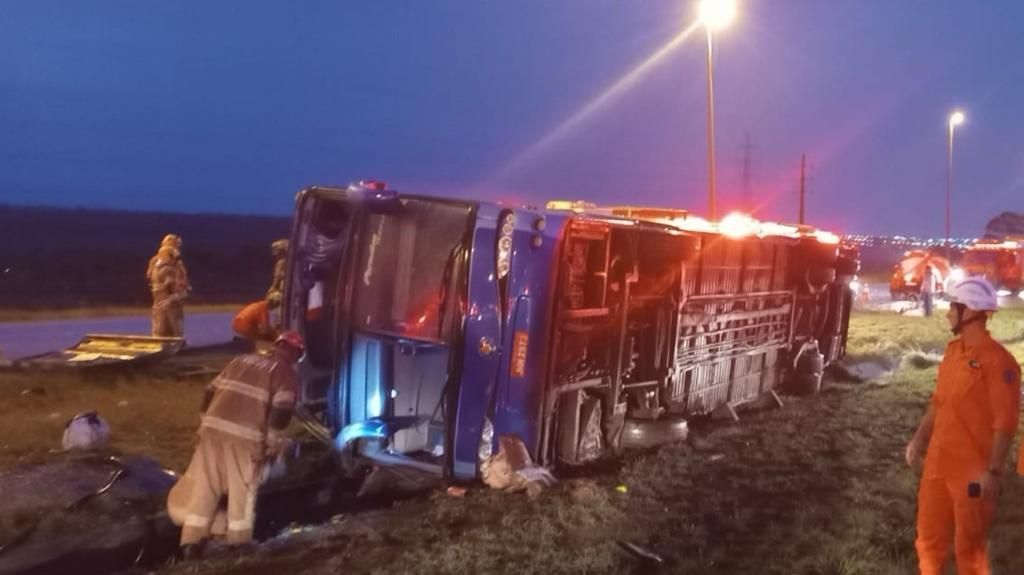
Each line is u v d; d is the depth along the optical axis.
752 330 13.06
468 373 8.08
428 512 7.84
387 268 8.62
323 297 9.26
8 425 9.89
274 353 6.97
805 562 6.61
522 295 8.17
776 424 11.87
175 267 15.05
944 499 5.46
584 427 9.27
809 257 14.73
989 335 5.45
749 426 11.79
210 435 6.79
